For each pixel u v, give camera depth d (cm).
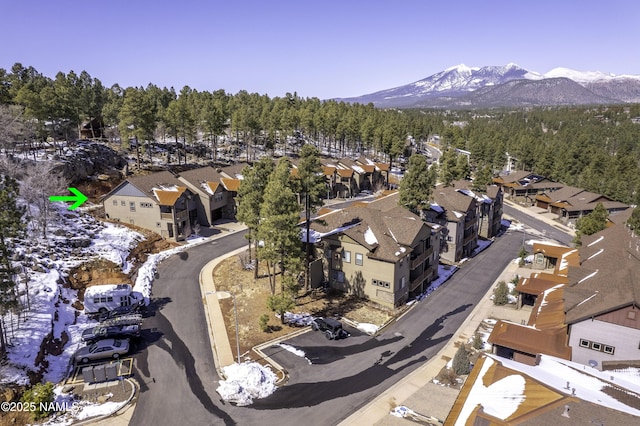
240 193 4506
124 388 2781
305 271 4484
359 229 4522
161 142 10350
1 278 2802
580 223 6738
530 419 1736
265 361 3177
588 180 10525
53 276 4031
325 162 10281
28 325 3244
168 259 5312
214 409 2597
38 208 4978
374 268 4300
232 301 4175
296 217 3694
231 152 11062
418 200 5981
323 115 12912
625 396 2066
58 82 8856
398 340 3628
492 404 1900
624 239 4647
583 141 13962
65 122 7519
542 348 3033
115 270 4625
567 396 1844
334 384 2902
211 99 13400
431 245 5091
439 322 4044
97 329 3362
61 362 3062
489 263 6112
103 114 9456
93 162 7306
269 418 2527
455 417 1878
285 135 11844
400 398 2742
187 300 4181
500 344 3162
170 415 2534
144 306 4034
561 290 4050
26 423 2408
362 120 14688
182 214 6119
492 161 13550
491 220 7562
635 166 11325
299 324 3816
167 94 12781
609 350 2902
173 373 2977
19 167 5534
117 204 6112
